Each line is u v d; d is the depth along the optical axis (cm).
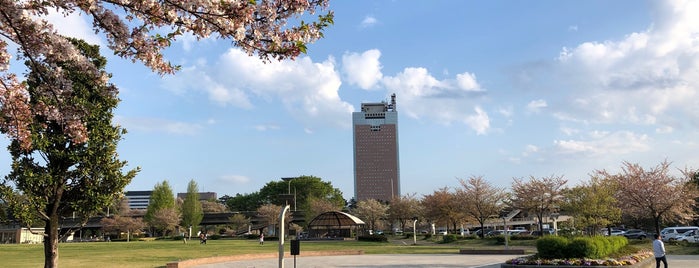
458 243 5334
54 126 1548
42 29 781
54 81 945
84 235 10869
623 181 4353
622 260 2044
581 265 1969
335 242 6022
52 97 967
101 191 1673
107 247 4675
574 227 3822
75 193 1667
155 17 716
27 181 1551
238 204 13312
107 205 1722
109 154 1642
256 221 10488
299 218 9994
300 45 728
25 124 927
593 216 4028
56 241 1677
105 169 1648
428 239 6650
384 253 3847
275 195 11731
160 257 3225
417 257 3350
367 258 3306
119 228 9050
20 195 1588
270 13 712
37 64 865
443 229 12156
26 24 748
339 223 6944
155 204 9044
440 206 6569
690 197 4278
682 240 4225
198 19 708
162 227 8556
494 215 5972
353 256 3534
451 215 6419
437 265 2653
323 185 12050
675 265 2439
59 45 826
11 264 2642
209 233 10944
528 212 5669
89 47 1633
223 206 14350
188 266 2661
